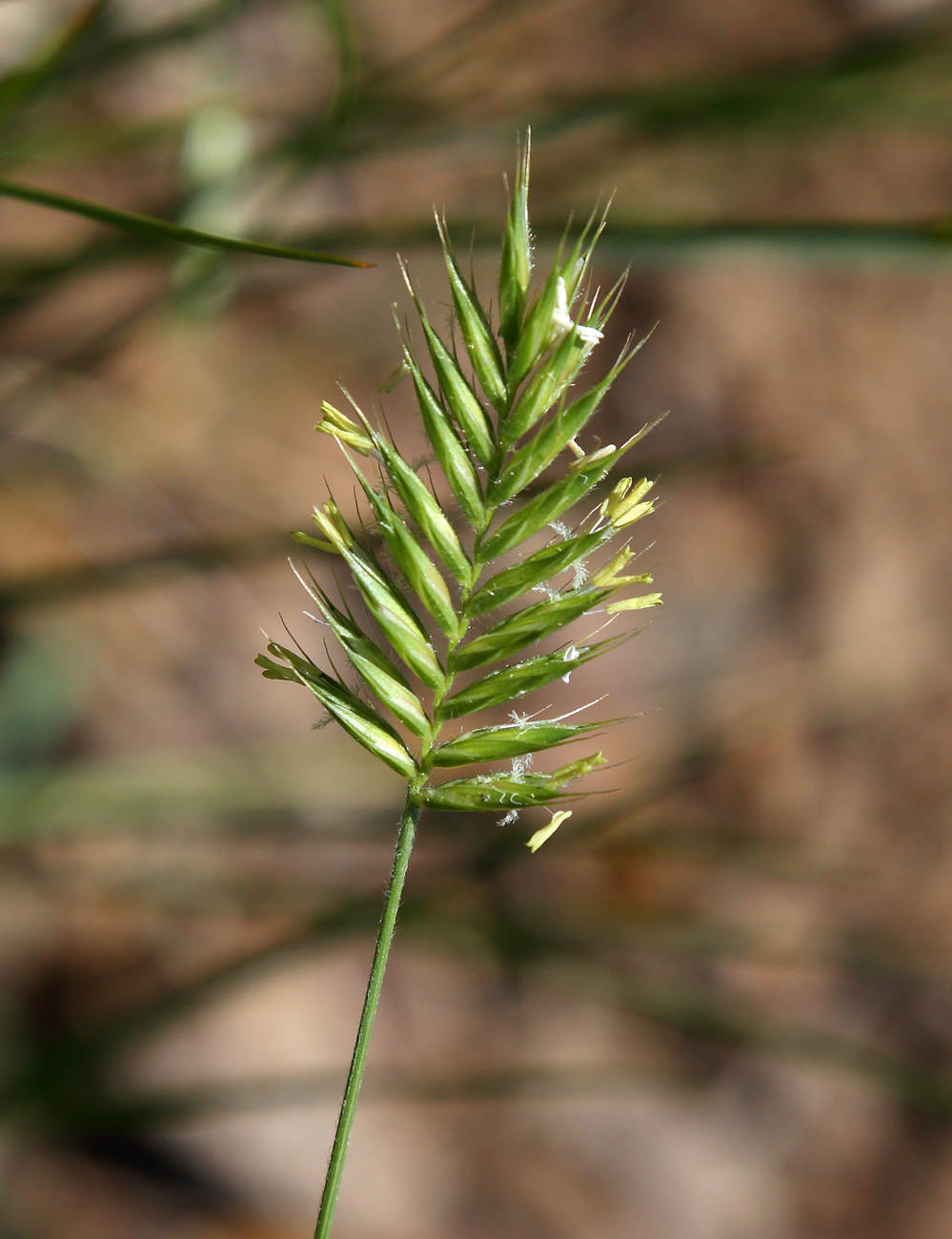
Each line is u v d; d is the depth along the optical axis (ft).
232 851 2.30
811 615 3.50
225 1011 2.40
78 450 2.46
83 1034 1.52
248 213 1.64
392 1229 2.52
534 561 0.98
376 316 3.04
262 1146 2.44
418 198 2.92
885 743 3.48
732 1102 3.05
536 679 0.99
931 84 1.72
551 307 0.97
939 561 3.76
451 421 0.98
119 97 2.41
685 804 3.15
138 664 2.52
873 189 3.85
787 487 3.61
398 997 2.68
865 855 2.87
